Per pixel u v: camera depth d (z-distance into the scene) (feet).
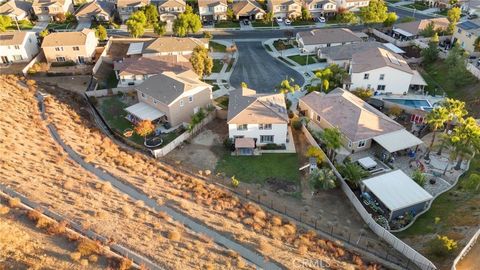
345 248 136.46
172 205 148.77
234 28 368.68
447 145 181.78
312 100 222.07
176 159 188.96
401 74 242.58
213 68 286.87
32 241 116.47
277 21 382.22
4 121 194.49
